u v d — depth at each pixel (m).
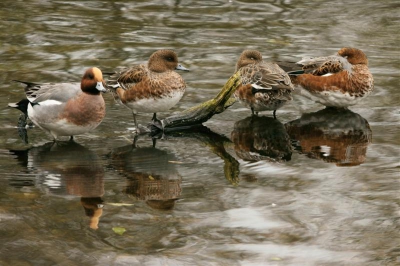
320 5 23.16
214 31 20.28
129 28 20.50
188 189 10.80
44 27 20.38
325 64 14.70
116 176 11.26
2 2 23.19
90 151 12.45
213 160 12.12
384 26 20.75
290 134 13.49
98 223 9.60
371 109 14.82
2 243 8.99
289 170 11.61
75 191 10.59
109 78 14.44
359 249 8.95
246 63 15.70
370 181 11.06
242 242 9.14
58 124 12.35
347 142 12.95
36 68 16.70
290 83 14.28
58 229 9.41
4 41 18.92
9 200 10.22
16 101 14.65
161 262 8.62
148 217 9.81
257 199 10.43
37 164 11.70
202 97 15.16
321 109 15.04
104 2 23.55
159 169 11.62
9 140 12.88
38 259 8.64
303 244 9.09
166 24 20.98
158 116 14.38
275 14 22.17
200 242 9.13
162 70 13.71
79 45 18.70
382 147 12.64
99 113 12.42
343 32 20.17
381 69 17.06
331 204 10.24
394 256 8.77
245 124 14.17
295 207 10.16
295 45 18.86
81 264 8.55
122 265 8.55
